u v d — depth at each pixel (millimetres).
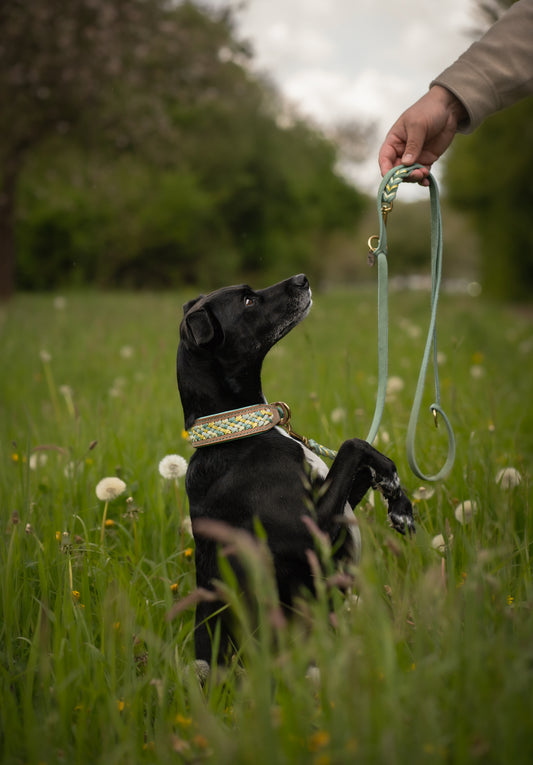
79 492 3785
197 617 2605
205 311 2824
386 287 2967
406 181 3117
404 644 2072
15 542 2947
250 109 33781
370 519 3115
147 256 38594
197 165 37125
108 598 2463
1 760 1982
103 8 18094
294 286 3055
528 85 3129
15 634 2602
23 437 5008
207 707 2055
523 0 3180
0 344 10430
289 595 2488
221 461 2689
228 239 41312
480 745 1521
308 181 42719
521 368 8336
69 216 34219
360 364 7852
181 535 3268
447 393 6117
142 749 1988
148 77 20641
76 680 2195
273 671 1960
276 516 2520
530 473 3779
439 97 3117
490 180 24953
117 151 21984
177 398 6199
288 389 6277
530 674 1623
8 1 17391
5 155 20328
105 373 8031
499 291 26109
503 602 2039
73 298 21516
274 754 1513
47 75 18500
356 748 1478
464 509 3049
